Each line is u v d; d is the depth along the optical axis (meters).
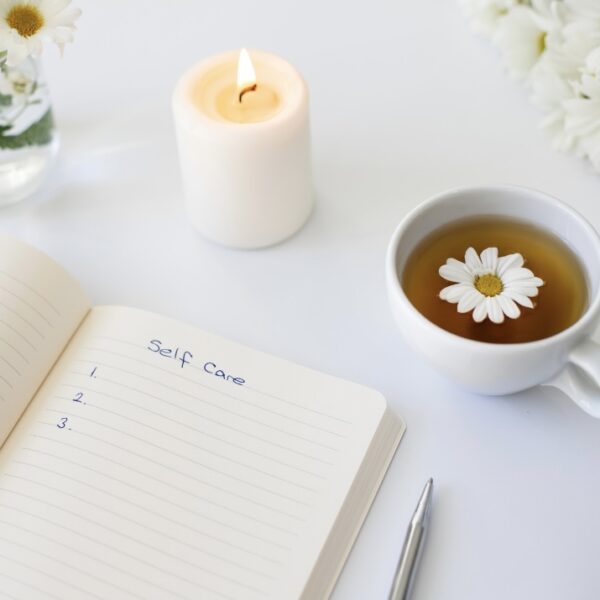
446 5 0.79
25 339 0.60
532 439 0.58
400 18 0.78
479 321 0.56
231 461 0.57
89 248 0.67
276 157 0.62
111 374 0.60
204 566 0.54
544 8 0.68
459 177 0.69
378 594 0.54
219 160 0.61
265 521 0.55
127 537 0.55
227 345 0.61
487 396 0.60
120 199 0.69
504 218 0.60
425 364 0.61
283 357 0.62
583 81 0.65
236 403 0.59
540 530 0.55
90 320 0.62
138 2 0.79
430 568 0.55
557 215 0.58
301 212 0.66
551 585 0.54
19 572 0.54
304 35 0.77
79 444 0.58
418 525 0.54
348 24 0.78
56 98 0.74
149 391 0.59
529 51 0.70
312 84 0.74
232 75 0.65
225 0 0.79
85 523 0.56
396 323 0.58
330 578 0.54
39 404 0.60
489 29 0.73
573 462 0.57
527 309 0.57
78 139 0.72
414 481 0.57
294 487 0.56
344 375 0.61
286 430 0.58
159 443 0.58
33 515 0.56
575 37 0.66
